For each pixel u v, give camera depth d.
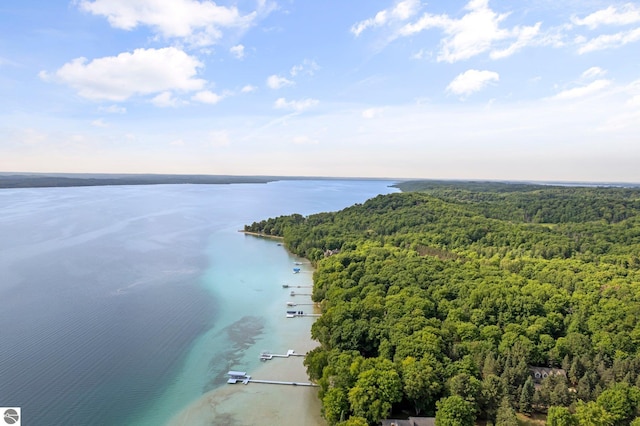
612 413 70.19
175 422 75.88
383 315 106.06
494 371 81.12
